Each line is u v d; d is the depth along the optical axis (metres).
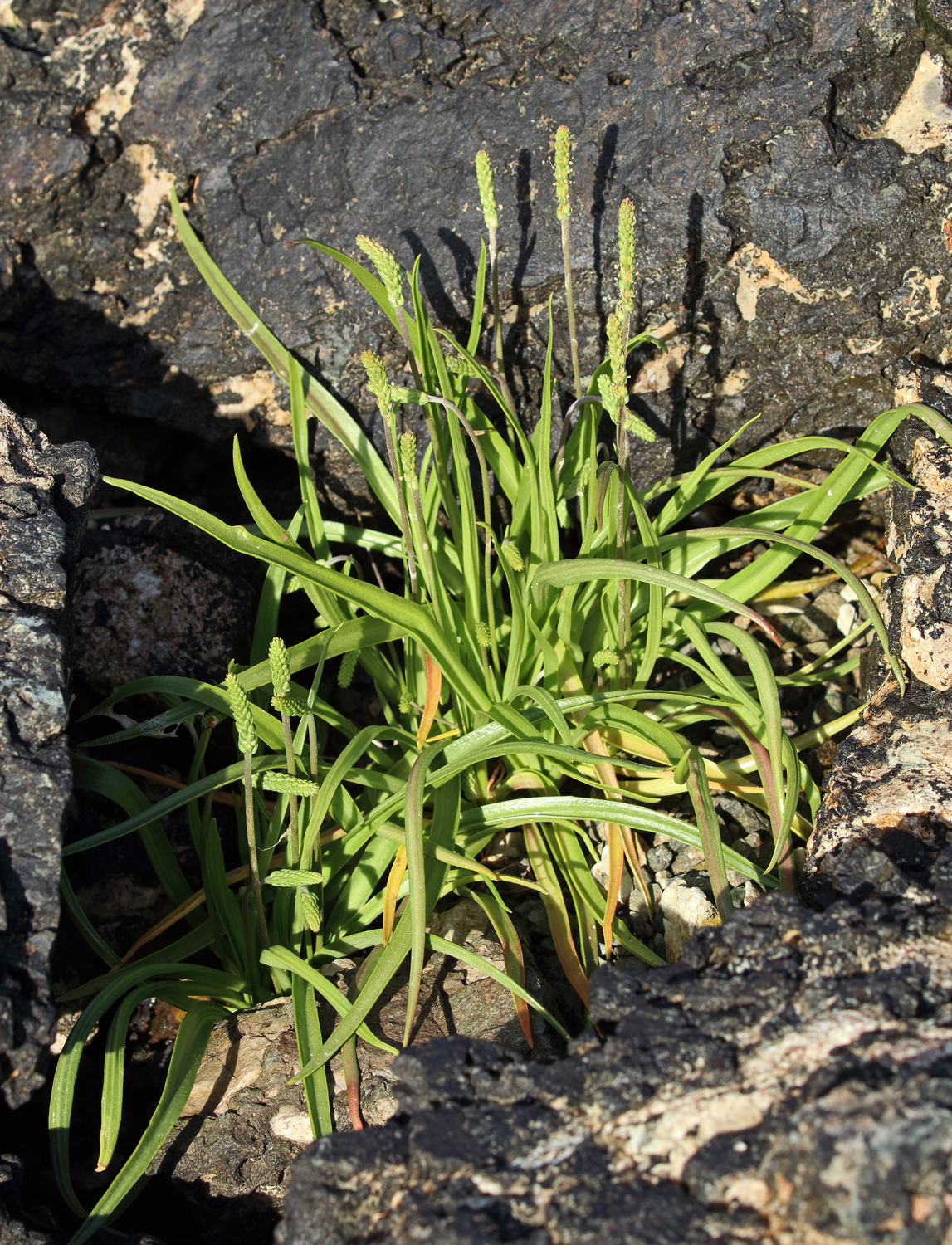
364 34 0.85
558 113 0.83
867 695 0.79
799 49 0.81
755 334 0.84
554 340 0.85
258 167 0.87
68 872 0.76
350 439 0.86
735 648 0.88
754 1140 0.59
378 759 0.79
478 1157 0.60
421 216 0.85
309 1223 0.60
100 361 0.90
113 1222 0.68
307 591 0.80
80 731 0.80
